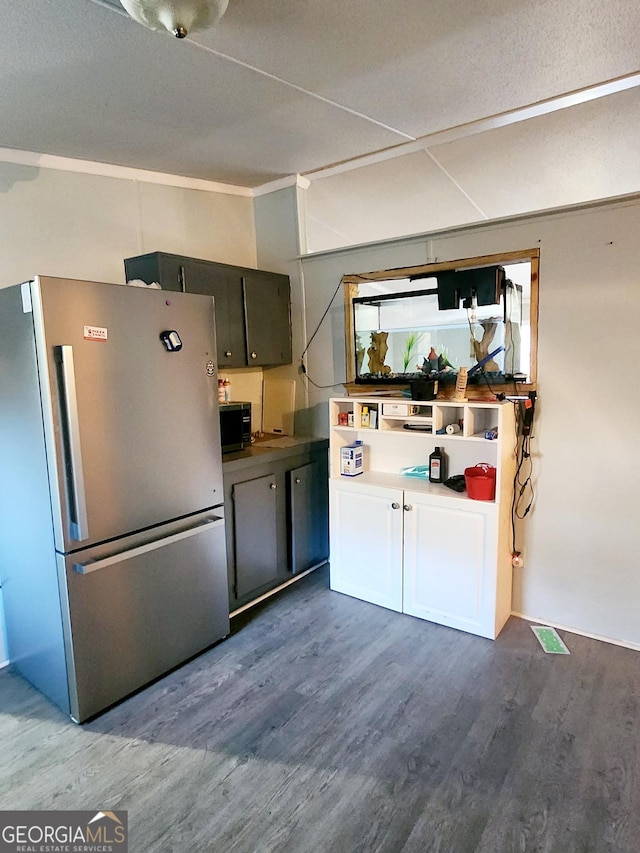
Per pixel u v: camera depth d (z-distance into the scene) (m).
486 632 2.66
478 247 2.75
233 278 3.12
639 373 2.39
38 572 2.18
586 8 1.66
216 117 2.38
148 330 2.23
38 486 2.09
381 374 3.17
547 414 2.64
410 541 2.85
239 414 3.07
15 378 2.09
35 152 2.56
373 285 3.15
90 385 2.02
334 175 3.32
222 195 3.47
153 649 2.36
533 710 2.14
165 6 1.38
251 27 1.71
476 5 1.64
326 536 3.58
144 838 1.61
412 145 2.85
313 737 2.02
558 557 2.71
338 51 1.88
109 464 2.11
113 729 2.09
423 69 2.04
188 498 2.47
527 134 2.80
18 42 1.70
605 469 2.53
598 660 2.47
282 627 2.82
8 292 2.03
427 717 2.12
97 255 2.84
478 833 1.61
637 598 2.52
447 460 3.00
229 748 1.97
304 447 3.28
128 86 2.04
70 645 2.07
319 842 1.59
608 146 2.97
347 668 2.46
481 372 2.77
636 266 2.35
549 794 1.74
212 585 2.61
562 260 2.51
